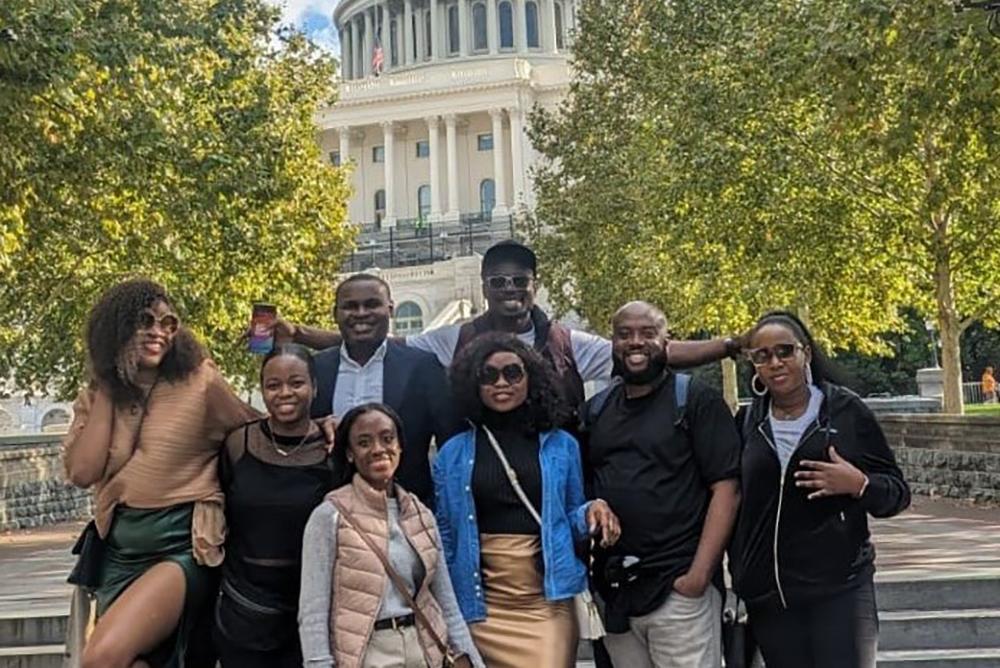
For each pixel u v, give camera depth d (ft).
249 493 14.74
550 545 15.15
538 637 15.05
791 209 62.75
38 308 68.80
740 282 74.02
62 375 77.82
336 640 13.94
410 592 14.26
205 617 15.30
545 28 294.87
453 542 15.47
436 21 297.53
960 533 40.32
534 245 109.19
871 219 62.28
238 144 58.23
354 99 264.93
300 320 82.99
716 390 15.83
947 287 60.95
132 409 14.89
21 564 45.68
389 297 17.15
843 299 71.26
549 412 15.58
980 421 54.39
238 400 15.47
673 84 73.87
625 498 15.42
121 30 41.04
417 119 263.29
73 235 52.21
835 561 14.58
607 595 15.69
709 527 15.19
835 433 14.75
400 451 14.73
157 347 14.88
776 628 14.99
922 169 56.65
